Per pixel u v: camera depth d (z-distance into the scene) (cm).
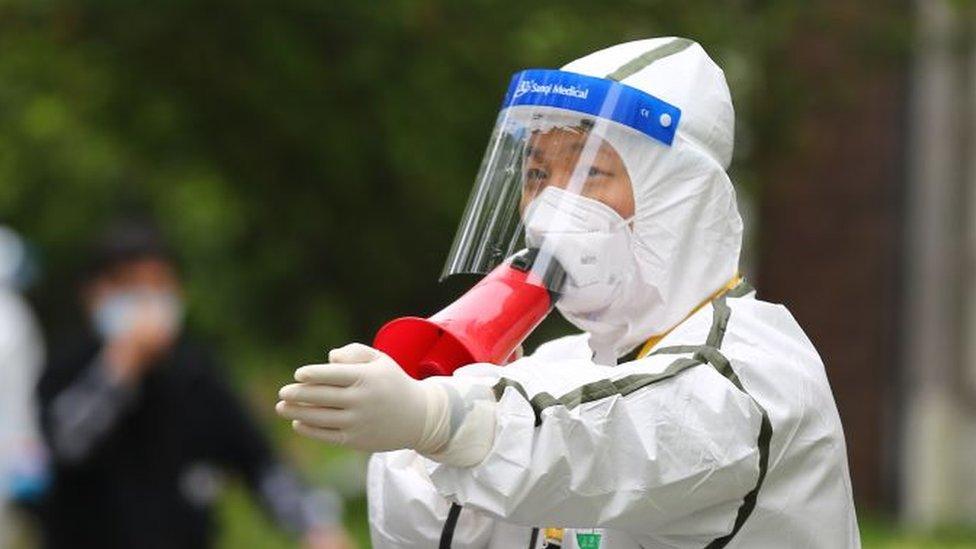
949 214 2197
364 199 1967
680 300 696
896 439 2211
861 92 2112
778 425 647
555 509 619
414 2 1842
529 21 1844
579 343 773
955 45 2008
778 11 1862
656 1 1814
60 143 2086
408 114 1894
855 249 2212
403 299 2034
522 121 702
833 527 671
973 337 2197
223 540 1986
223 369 1374
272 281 2019
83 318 1925
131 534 1335
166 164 1998
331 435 593
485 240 702
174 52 1914
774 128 1941
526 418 614
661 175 690
